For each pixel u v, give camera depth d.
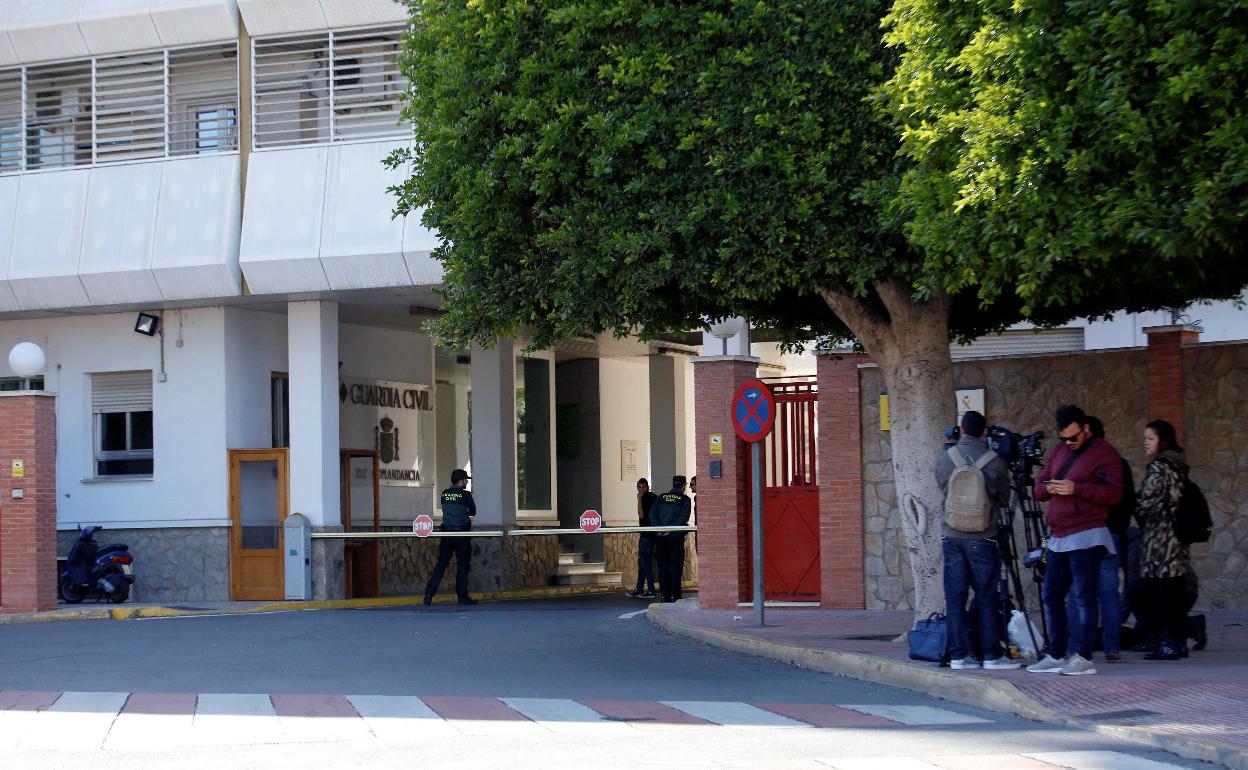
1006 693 9.85
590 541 32.03
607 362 32.78
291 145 23.30
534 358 30.45
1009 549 11.96
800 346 16.80
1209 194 9.42
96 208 23.92
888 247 12.27
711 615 17.97
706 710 9.93
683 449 31.64
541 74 13.04
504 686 11.48
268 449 24.28
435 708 10.05
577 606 23.08
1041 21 10.18
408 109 14.55
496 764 7.77
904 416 13.59
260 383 25.06
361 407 26.89
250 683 11.74
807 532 18.86
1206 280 13.21
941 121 10.88
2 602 21.14
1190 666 11.30
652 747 8.30
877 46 12.16
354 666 13.05
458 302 14.05
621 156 12.66
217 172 23.41
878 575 18.09
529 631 17.00
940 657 11.48
